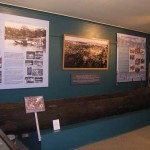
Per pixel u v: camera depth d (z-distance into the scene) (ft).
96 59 15.85
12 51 11.74
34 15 12.46
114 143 12.08
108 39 16.65
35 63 12.68
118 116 13.85
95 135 12.14
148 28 17.78
